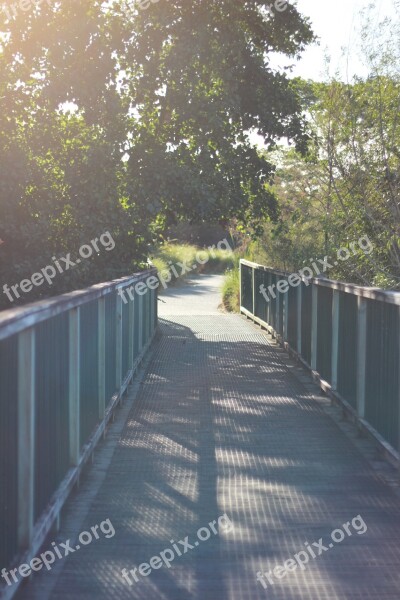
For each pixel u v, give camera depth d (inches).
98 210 525.0
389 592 162.6
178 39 538.6
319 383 404.8
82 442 246.7
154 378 446.6
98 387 290.5
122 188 539.8
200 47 532.4
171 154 550.9
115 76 528.7
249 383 431.2
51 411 189.0
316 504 221.3
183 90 540.1
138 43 532.1
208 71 556.1
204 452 281.1
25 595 159.8
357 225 534.0
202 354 546.6
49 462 187.0
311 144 591.5
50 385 187.3
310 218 600.4
